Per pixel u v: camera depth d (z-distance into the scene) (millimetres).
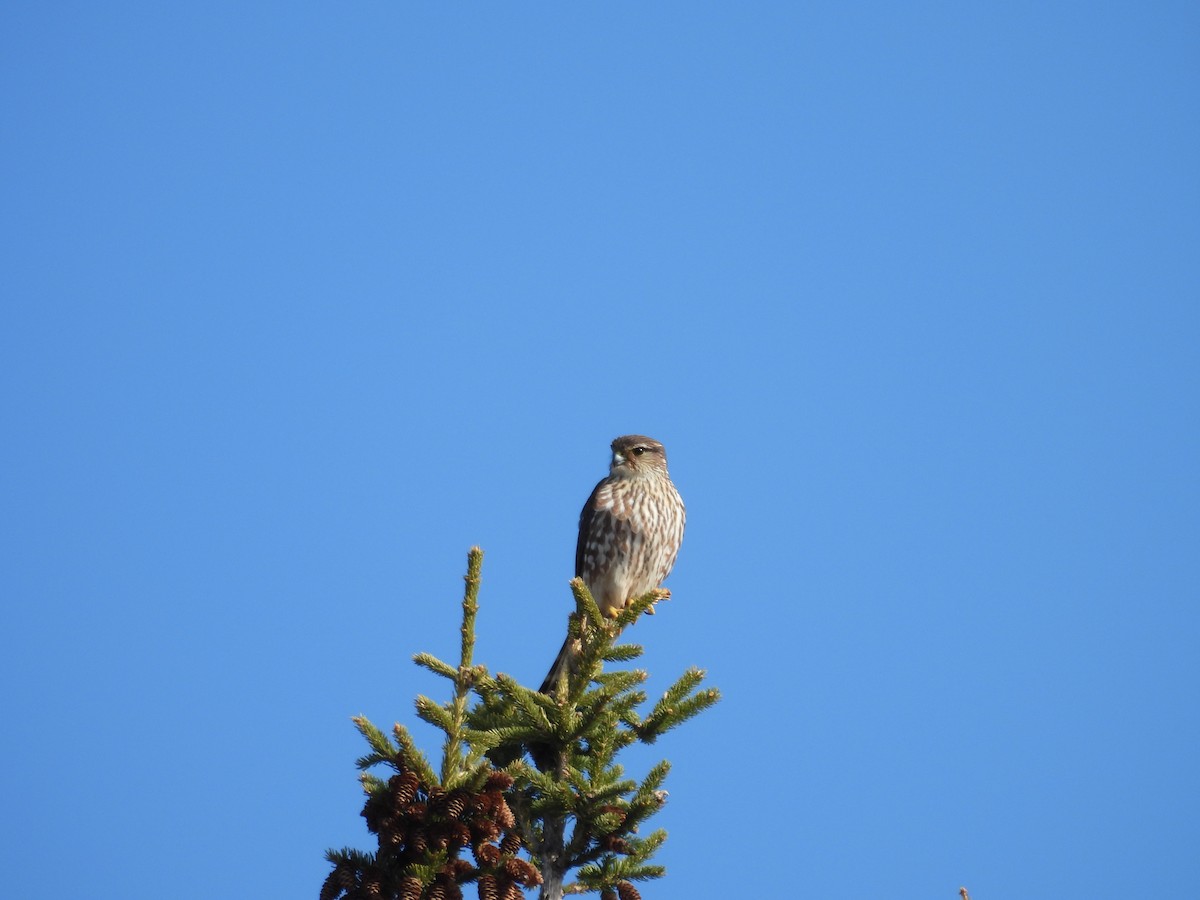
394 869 9914
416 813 9812
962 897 11258
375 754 10492
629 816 10938
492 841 9898
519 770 10922
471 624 11055
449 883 9586
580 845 11328
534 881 9844
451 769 10297
